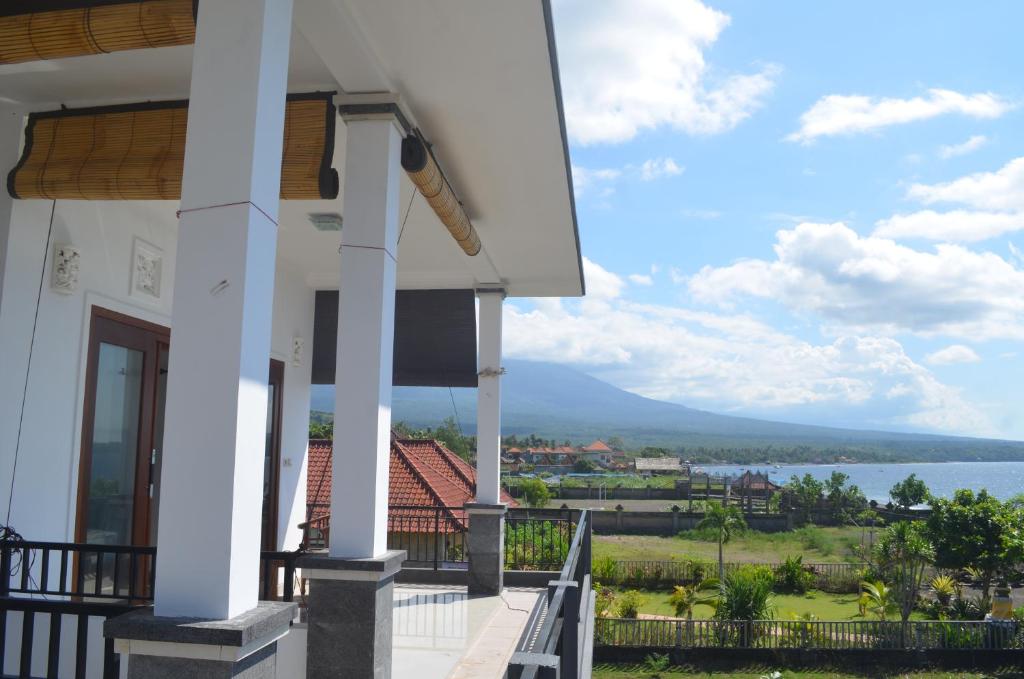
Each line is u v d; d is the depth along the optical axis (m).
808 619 20.25
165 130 3.91
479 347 8.10
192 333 2.40
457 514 13.40
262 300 2.50
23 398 4.30
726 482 57.75
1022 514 24.58
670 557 31.59
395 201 4.00
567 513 9.39
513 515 10.23
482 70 3.92
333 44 3.56
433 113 4.40
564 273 7.87
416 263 7.71
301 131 3.86
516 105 4.30
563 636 2.70
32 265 4.36
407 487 14.19
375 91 3.92
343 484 3.65
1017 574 24.45
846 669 18.44
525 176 5.35
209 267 2.42
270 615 2.33
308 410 8.70
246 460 2.38
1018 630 18.69
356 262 3.82
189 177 2.48
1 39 3.13
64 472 4.62
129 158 3.89
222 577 2.27
